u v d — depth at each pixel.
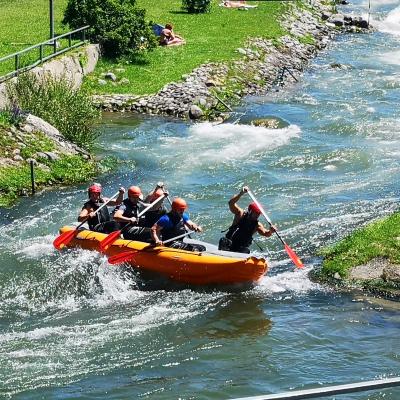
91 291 25.59
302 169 37.25
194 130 43.38
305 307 24.45
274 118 44.88
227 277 25.53
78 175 35.59
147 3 70.81
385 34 71.38
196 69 52.53
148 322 23.70
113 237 26.45
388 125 43.72
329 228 30.03
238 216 26.62
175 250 25.92
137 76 51.25
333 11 78.12
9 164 34.66
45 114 38.97
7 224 30.50
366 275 25.81
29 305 24.80
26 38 53.50
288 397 11.19
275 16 68.62
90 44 51.94
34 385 20.16
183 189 34.56
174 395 19.64
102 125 44.19
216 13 68.06
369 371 20.73
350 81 54.22
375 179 35.47
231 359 21.52
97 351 21.95
